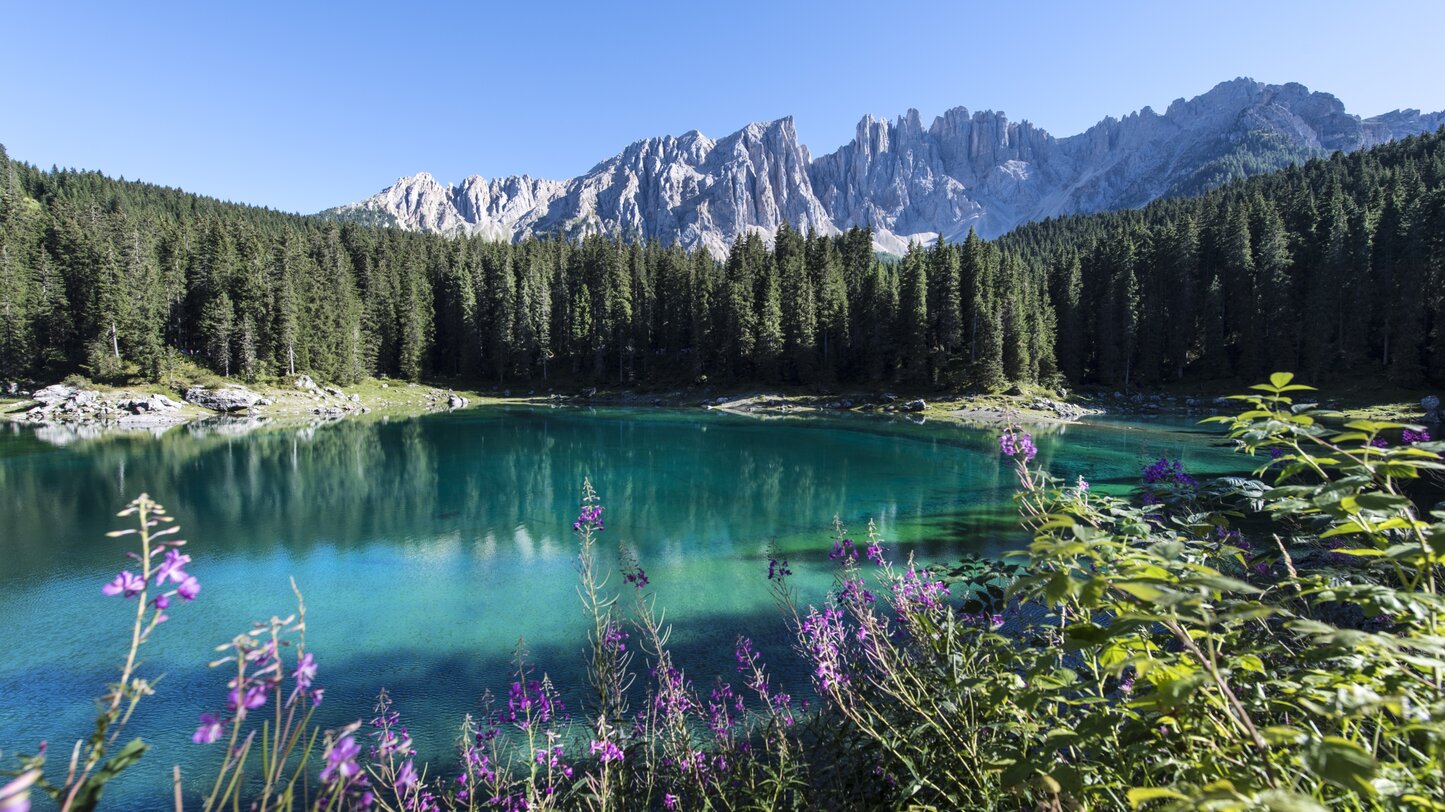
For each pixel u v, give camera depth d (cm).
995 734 247
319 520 1981
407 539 1778
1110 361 6300
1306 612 258
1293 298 5909
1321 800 140
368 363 7338
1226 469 2530
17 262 5869
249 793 721
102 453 3253
